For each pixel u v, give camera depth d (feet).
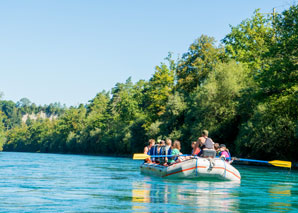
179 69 177.99
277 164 43.83
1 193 28.07
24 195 26.94
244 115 111.04
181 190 30.25
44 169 62.95
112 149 263.90
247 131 95.50
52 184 35.47
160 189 30.89
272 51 87.92
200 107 124.26
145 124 199.52
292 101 89.10
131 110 251.19
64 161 113.50
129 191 29.48
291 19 87.25
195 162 38.04
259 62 122.72
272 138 88.63
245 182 40.14
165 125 160.56
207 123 121.19
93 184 35.42
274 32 104.53
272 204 23.77
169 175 40.81
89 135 325.42
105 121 309.01
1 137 298.56
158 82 200.64
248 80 119.34
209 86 121.60
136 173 53.67
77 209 20.90
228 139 120.57
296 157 91.61
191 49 173.88
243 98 107.45
